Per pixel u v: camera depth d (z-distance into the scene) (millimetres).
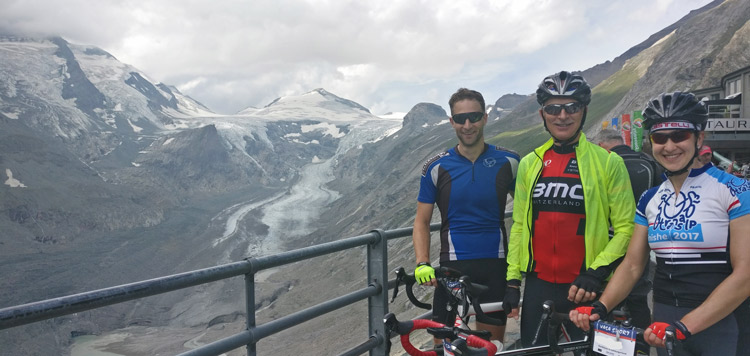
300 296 120125
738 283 2080
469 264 3268
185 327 126938
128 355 113188
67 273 169500
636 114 16844
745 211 2150
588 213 2850
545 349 2277
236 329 116938
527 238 3012
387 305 4035
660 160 2357
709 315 2082
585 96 2889
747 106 35844
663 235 2363
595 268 2676
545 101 2977
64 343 122750
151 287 2506
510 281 3029
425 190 3477
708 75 87812
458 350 2068
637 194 3619
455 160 3381
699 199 2275
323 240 189125
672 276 2330
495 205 3289
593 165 2889
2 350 115000
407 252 85375
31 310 2090
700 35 115062
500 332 3070
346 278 118625
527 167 3092
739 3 110625
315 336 82000
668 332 1973
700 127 2279
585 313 2184
